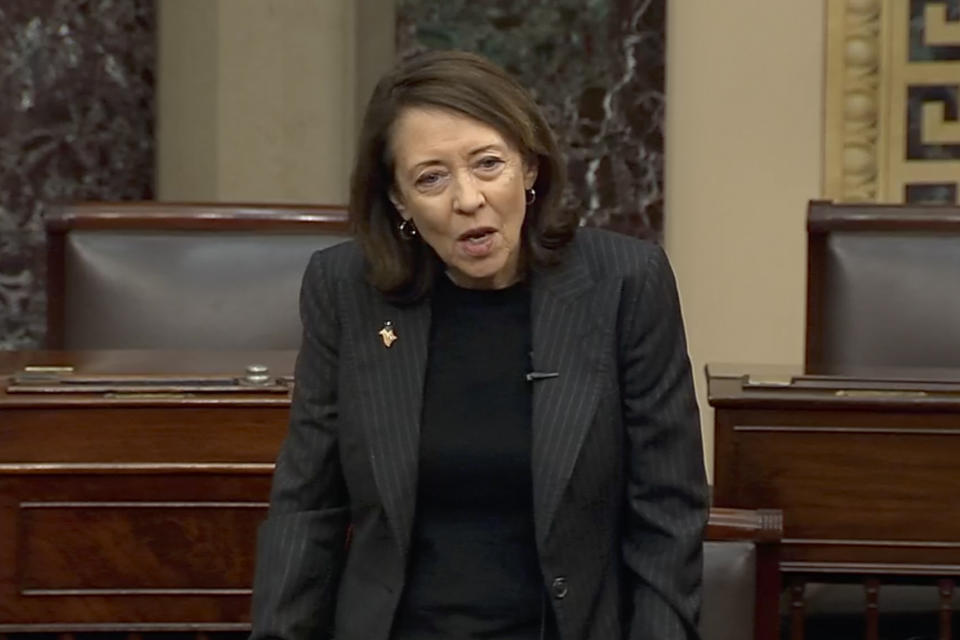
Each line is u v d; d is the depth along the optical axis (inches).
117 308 601.3
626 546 370.9
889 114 810.8
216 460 453.4
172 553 454.9
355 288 373.1
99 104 791.7
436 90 346.0
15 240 781.9
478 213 345.1
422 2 803.4
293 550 375.2
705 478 373.4
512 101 349.1
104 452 452.1
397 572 362.9
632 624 363.9
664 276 368.8
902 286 591.5
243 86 857.5
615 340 362.9
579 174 806.5
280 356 536.4
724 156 820.0
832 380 489.1
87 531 453.4
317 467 377.4
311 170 866.1
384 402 363.9
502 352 365.7
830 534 468.4
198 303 603.5
